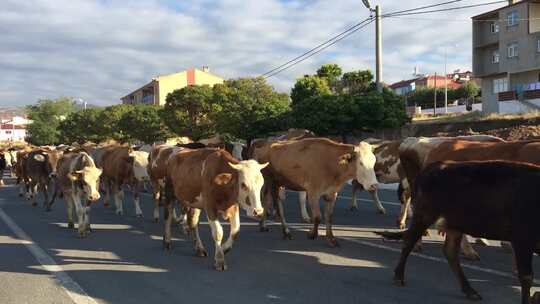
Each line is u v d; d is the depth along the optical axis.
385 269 7.79
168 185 9.39
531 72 38.28
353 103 22.80
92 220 13.26
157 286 7.05
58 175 12.09
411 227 6.66
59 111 92.69
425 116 42.03
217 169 7.81
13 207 16.19
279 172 10.42
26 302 6.41
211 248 9.62
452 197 6.00
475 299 6.23
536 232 5.41
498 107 37.41
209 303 6.28
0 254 9.10
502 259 8.27
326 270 7.79
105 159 15.56
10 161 34.09
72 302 6.39
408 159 9.43
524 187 5.49
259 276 7.50
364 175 9.26
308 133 14.50
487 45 41.78
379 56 22.52
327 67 47.56
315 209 10.02
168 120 41.97
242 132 30.20
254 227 11.77
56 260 8.62
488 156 7.68
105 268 8.07
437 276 7.32
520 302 6.17
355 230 11.19
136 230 11.67
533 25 37.56
